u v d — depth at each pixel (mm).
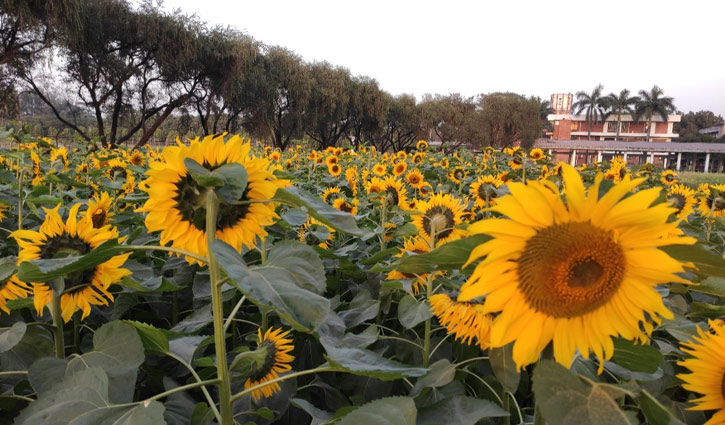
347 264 3107
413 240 3008
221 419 1476
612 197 969
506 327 1043
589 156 111812
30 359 1938
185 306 3289
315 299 1246
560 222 1001
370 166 12297
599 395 932
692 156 120625
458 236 2871
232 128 39656
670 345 1944
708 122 177750
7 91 29266
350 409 1562
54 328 1870
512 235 994
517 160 9984
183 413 1918
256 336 2285
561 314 1031
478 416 1577
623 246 985
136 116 37594
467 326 1809
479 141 62062
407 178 8086
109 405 1350
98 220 2887
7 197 4137
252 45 35719
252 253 3299
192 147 1467
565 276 992
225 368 1480
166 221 1484
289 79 38812
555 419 906
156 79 32781
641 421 1801
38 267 1440
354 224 1450
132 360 1627
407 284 2348
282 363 2172
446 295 1952
